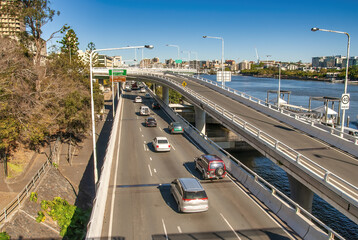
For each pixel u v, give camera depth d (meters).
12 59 30.12
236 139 51.78
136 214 16.55
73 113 35.53
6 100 25.92
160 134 38.62
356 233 24.73
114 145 32.91
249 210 17.14
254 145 26.78
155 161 26.95
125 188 20.50
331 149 23.77
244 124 28.33
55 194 24.69
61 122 35.78
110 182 21.66
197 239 13.88
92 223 13.57
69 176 30.55
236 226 15.18
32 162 30.39
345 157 21.78
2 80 26.59
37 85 33.91
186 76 77.38
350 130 43.41
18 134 27.67
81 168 33.31
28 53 41.91
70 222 21.30
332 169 19.23
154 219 15.92
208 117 68.94
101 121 58.38
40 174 26.91
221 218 16.06
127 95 87.06
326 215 27.75
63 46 69.38
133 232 14.52
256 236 14.20
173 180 20.44
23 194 22.45
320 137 27.03
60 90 35.91
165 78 63.62
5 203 21.08
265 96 131.75
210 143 31.42
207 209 16.34
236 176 22.78
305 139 26.56
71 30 69.00
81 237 19.98
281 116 34.25
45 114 33.09
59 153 36.03
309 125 28.86
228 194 19.53
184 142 34.53
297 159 19.64
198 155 29.09
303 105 104.69
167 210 17.08
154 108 61.19
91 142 44.25
